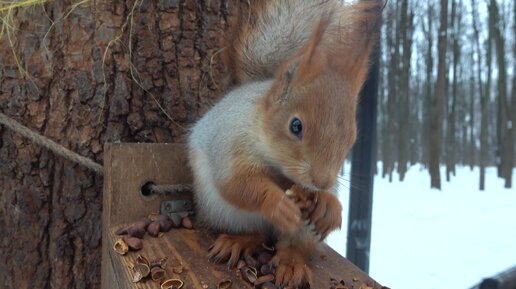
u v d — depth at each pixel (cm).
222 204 52
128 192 53
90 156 56
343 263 51
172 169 55
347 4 50
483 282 58
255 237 52
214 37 61
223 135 51
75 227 56
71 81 55
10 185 55
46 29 55
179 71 59
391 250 129
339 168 47
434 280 106
